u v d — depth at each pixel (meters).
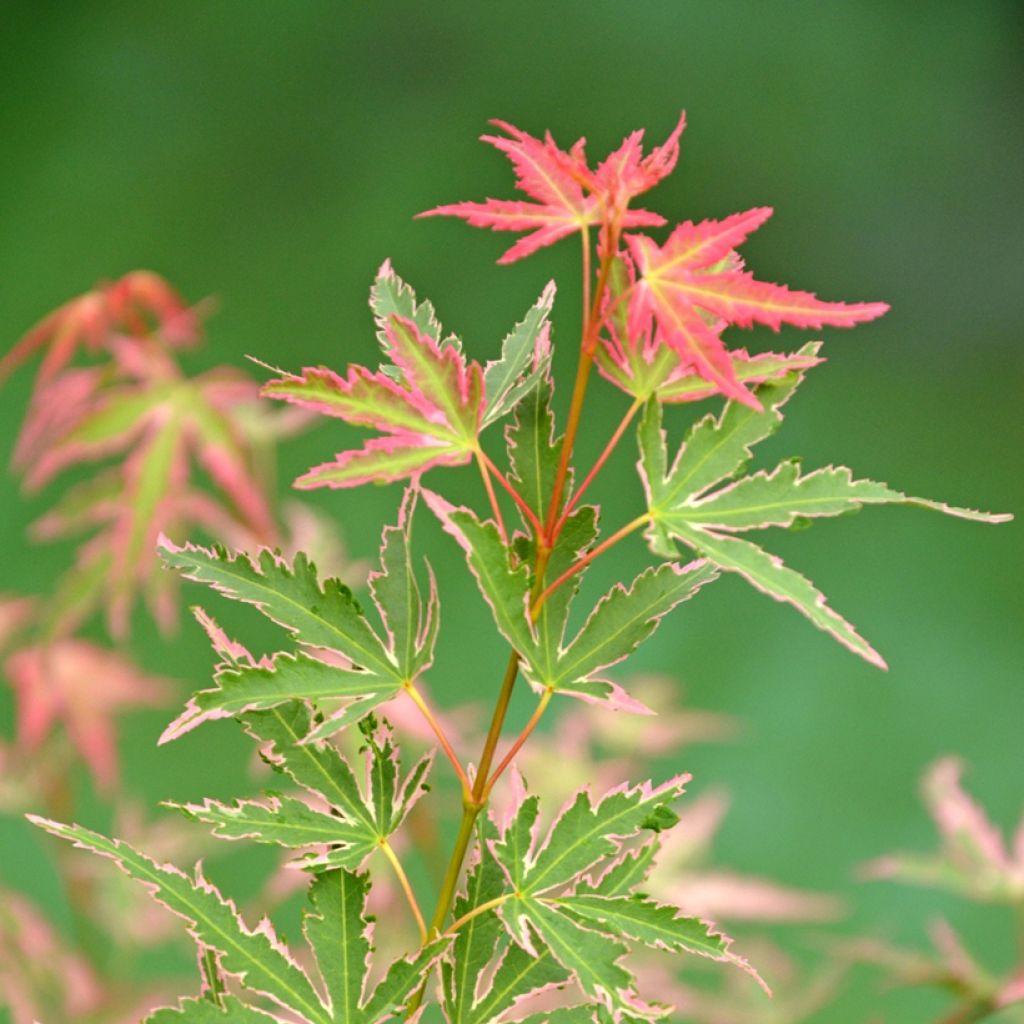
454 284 3.80
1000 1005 1.02
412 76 4.65
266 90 4.57
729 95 4.62
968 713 2.75
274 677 0.85
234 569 0.85
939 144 4.50
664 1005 0.84
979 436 3.62
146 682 1.24
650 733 1.22
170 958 1.48
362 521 2.84
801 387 3.76
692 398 0.86
